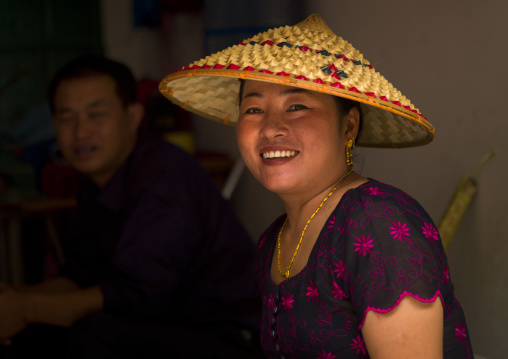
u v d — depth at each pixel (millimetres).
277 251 1142
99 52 4863
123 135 1872
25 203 2582
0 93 4316
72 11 4793
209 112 1346
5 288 1684
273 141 1002
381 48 2172
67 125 1854
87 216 1917
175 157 1815
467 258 1779
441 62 1872
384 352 837
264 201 3211
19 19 4691
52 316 1616
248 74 921
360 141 1311
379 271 859
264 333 1094
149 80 4078
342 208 954
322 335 947
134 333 1559
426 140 1165
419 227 890
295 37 1065
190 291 1803
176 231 1672
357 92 928
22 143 4035
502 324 1661
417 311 827
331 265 925
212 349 1646
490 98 1682
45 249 3412
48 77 4832
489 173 1687
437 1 1875
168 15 4195
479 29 1713
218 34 2838
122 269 1628
